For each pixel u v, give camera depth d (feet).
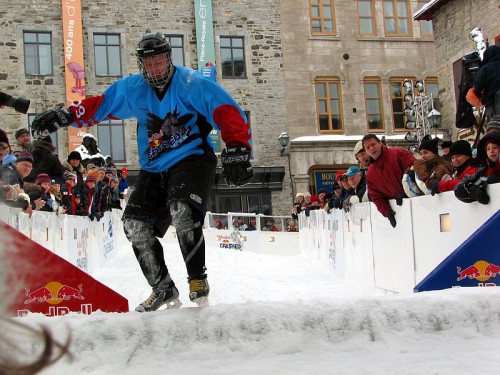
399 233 20.03
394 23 82.48
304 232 45.42
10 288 2.14
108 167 45.39
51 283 13.80
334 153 77.92
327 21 80.69
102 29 74.43
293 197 76.69
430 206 17.34
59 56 72.49
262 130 77.36
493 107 20.63
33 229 19.12
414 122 61.98
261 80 77.97
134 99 12.16
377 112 81.05
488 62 20.92
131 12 75.36
